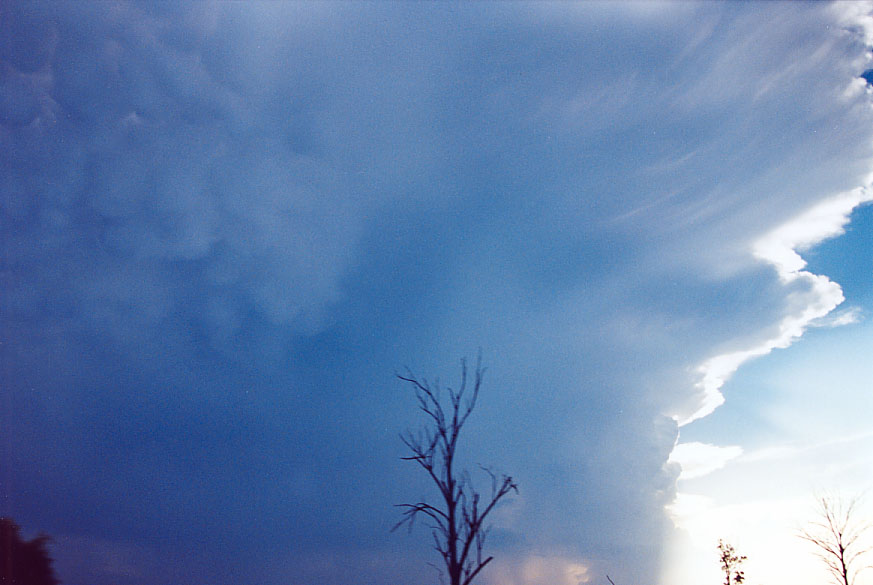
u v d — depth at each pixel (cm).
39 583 1791
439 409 1414
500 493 1298
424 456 1306
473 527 1197
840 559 2241
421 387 1519
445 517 1208
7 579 1720
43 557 1839
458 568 1145
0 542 1766
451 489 1240
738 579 2472
